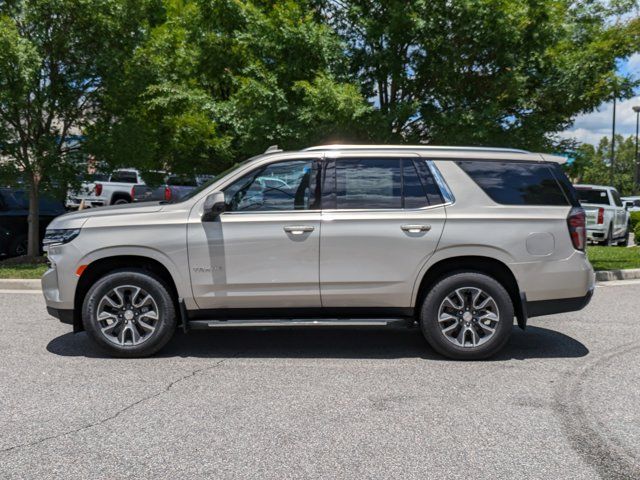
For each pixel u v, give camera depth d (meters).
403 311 5.82
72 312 5.77
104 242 5.67
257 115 10.91
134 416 4.29
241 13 11.41
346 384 5.05
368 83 11.29
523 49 10.68
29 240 12.66
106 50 11.93
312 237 5.66
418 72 11.09
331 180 5.81
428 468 3.48
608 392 4.84
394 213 5.72
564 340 6.61
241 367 5.56
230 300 5.72
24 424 4.14
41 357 5.84
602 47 10.70
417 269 5.70
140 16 12.20
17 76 11.09
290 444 3.81
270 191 5.81
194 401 4.62
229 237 5.66
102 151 12.34
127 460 3.58
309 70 10.86
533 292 5.74
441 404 4.56
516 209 5.77
